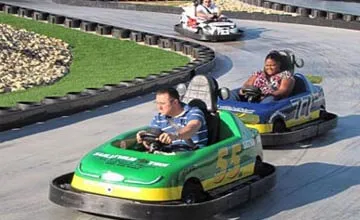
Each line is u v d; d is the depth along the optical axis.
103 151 8.60
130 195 8.00
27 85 19.14
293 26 32.66
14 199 9.28
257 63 22.84
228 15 35.22
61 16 31.52
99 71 21.81
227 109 12.03
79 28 30.61
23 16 33.06
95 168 8.25
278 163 11.36
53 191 8.38
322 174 10.80
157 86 17.31
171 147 8.89
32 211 8.83
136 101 16.11
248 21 34.16
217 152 8.78
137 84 16.59
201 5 28.30
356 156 11.88
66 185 8.62
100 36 28.86
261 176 9.73
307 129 12.41
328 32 30.78
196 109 9.04
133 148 8.96
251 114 11.87
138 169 8.12
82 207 8.11
